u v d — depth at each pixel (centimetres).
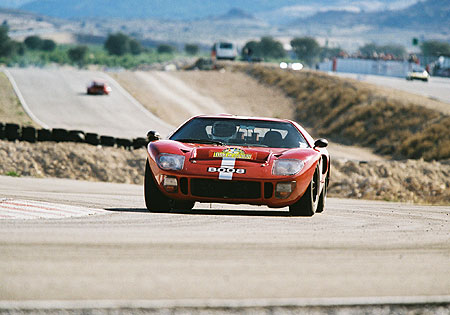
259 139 2422
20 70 19238
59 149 6412
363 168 6581
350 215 2389
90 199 2731
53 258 1051
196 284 889
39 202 2184
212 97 17688
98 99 15700
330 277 979
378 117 13425
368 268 1077
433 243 1454
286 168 2175
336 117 14700
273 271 1015
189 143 2364
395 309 764
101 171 6122
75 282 868
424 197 5438
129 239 1323
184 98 17175
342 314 738
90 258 1069
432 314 761
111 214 1917
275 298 817
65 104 14612
